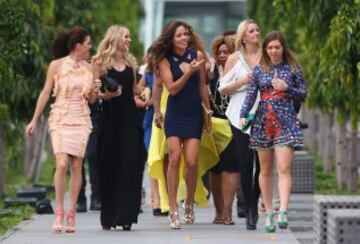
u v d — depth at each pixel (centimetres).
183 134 3275
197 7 13200
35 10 4328
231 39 3516
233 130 3281
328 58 3881
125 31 3253
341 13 3653
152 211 4025
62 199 3266
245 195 3284
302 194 5022
